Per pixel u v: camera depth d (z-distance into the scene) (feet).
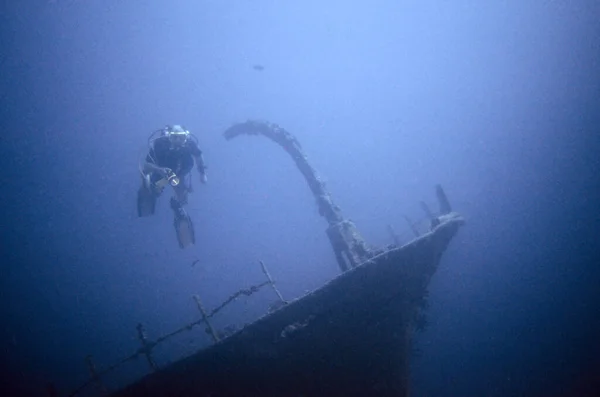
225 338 14.88
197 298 18.53
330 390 16.10
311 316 15.49
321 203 24.54
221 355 14.75
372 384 16.51
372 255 19.76
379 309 16.31
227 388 14.96
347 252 21.50
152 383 14.60
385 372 16.66
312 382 15.85
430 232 17.49
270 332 15.15
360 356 16.24
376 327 16.31
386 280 16.29
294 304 15.47
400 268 16.47
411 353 18.33
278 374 15.39
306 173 26.78
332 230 23.02
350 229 22.53
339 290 15.78
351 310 15.88
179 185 20.65
